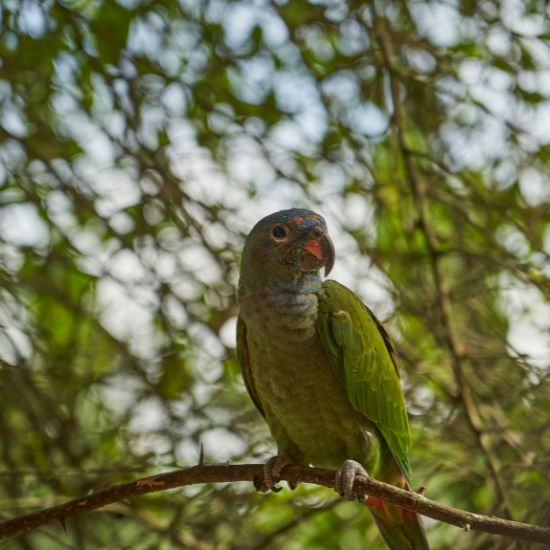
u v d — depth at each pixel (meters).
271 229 9.00
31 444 12.05
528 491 10.93
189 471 7.75
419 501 7.27
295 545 12.14
